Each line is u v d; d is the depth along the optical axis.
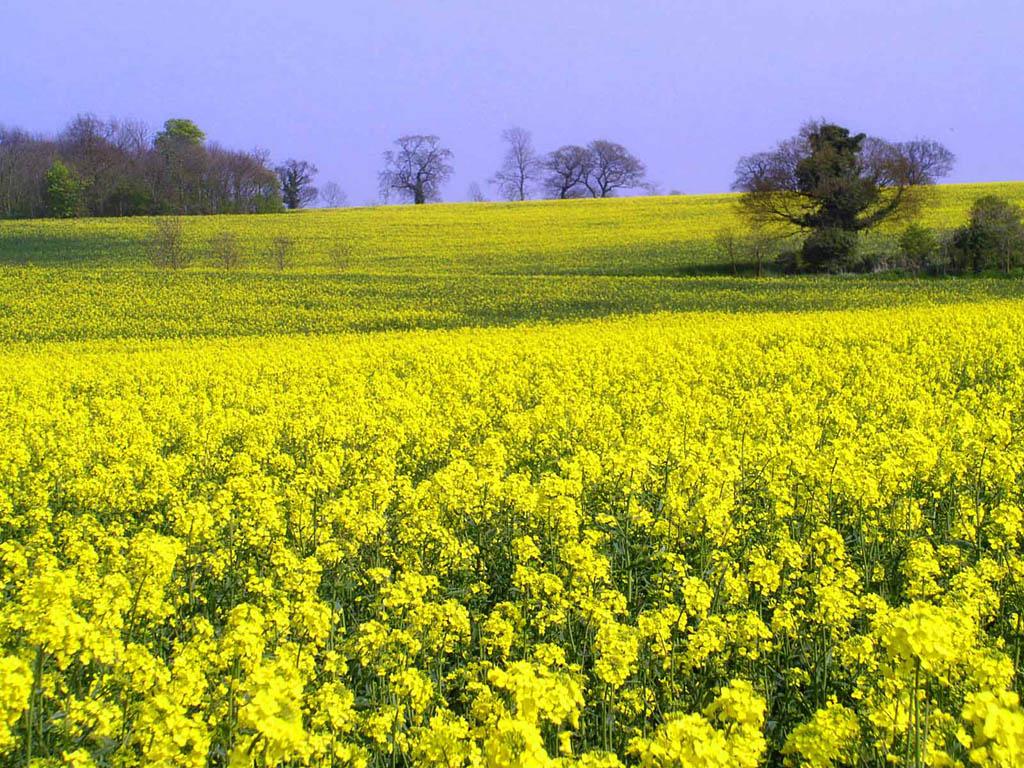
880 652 5.36
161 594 6.37
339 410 15.75
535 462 12.19
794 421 13.48
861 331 25.22
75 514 10.05
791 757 4.62
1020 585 6.47
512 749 3.71
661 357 22.17
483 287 46.94
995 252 48.66
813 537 7.24
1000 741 3.35
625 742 5.21
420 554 7.99
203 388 21.77
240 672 5.17
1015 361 19.47
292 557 7.16
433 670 6.12
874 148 59.19
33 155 108.75
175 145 118.19
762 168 63.03
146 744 4.43
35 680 4.89
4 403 18.97
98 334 37.66
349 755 4.61
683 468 9.41
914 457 9.04
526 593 7.04
